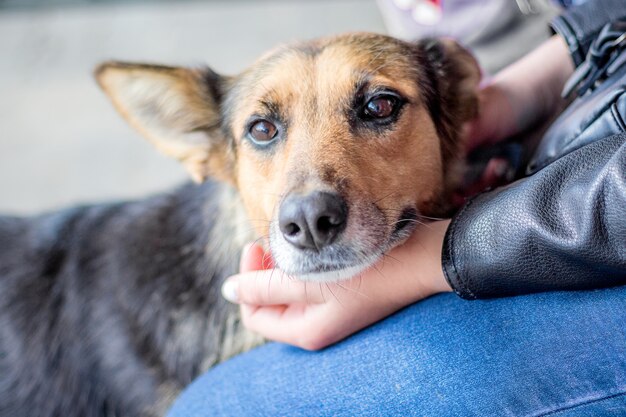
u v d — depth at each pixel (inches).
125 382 18.8
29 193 36.7
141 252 19.2
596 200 10.6
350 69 15.9
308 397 13.1
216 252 18.2
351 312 13.6
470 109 17.8
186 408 14.6
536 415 11.2
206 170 18.5
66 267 19.9
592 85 13.7
